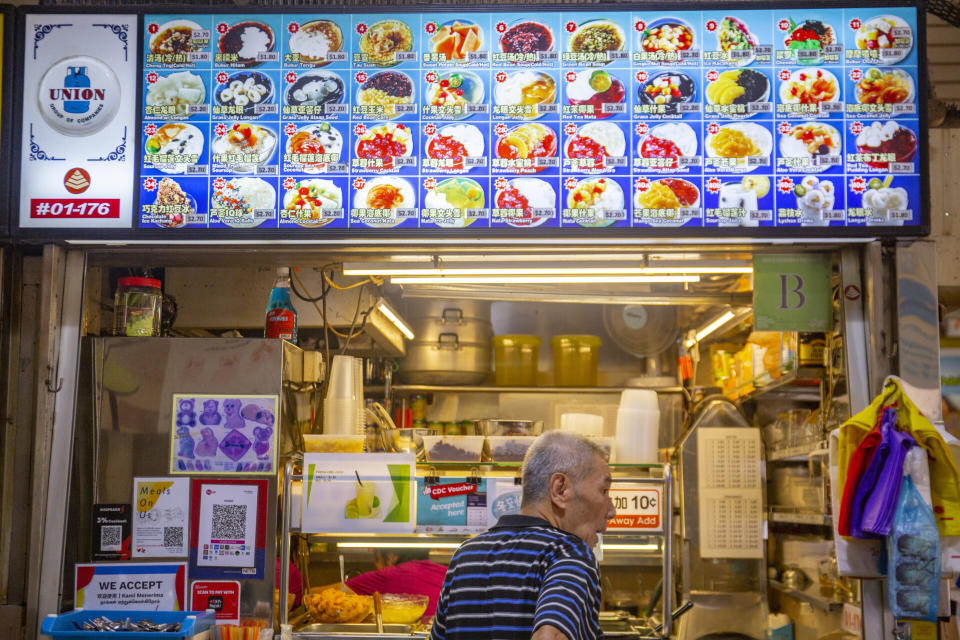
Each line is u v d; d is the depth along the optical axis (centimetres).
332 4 345
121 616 295
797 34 326
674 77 325
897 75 323
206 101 329
